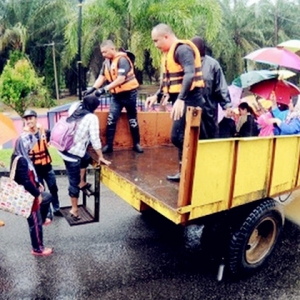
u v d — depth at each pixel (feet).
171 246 15.66
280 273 13.89
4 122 12.62
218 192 10.99
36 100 71.67
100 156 14.26
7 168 24.04
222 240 12.78
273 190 12.98
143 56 51.65
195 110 9.58
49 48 83.51
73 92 89.86
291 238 16.63
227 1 98.78
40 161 16.56
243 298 12.36
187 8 50.70
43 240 15.75
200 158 10.14
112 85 15.01
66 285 12.76
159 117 17.85
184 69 11.27
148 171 13.89
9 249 14.90
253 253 13.70
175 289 12.74
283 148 12.87
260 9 102.12
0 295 12.14
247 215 12.59
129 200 12.67
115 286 12.81
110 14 51.06
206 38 57.98
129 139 17.13
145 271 13.76
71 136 13.37
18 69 51.98
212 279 13.35
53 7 82.64
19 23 80.33
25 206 12.72
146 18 49.67
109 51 15.30
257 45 101.09
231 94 21.45
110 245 15.57
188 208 10.25
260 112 17.39
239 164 11.32
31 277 13.14
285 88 20.65
